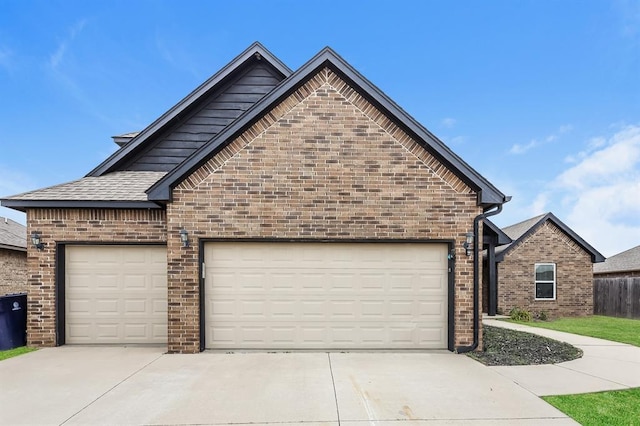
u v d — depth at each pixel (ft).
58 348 25.31
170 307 23.75
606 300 54.49
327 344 24.71
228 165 24.38
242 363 21.34
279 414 14.67
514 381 18.63
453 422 14.07
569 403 15.93
